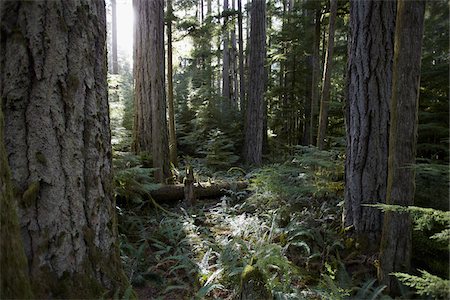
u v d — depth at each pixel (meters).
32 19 1.83
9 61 1.81
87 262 2.01
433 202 3.40
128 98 10.16
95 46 2.14
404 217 2.73
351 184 3.67
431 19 4.88
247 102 10.96
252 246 3.75
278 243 3.90
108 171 2.26
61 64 1.91
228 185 6.60
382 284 2.86
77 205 1.98
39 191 1.83
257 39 10.80
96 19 2.15
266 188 5.02
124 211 4.76
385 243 2.85
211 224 4.97
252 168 9.72
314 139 11.45
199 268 3.25
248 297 2.62
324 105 5.61
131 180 4.89
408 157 2.58
